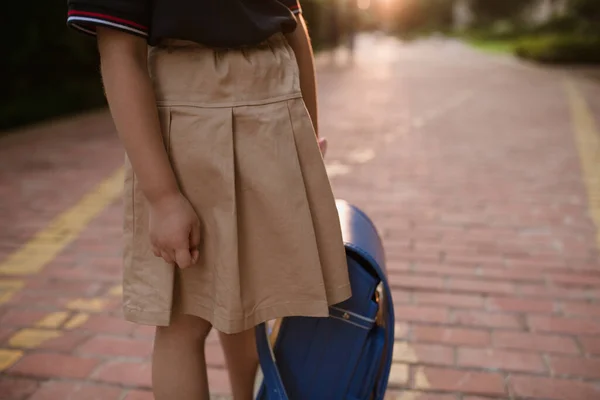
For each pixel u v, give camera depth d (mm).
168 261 1189
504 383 2105
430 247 3363
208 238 1217
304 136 1237
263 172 1189
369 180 4762
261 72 1188
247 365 1644
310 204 1256
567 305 2678
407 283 2908
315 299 1262
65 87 8938
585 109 8383
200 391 1393
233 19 1149
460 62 19516
